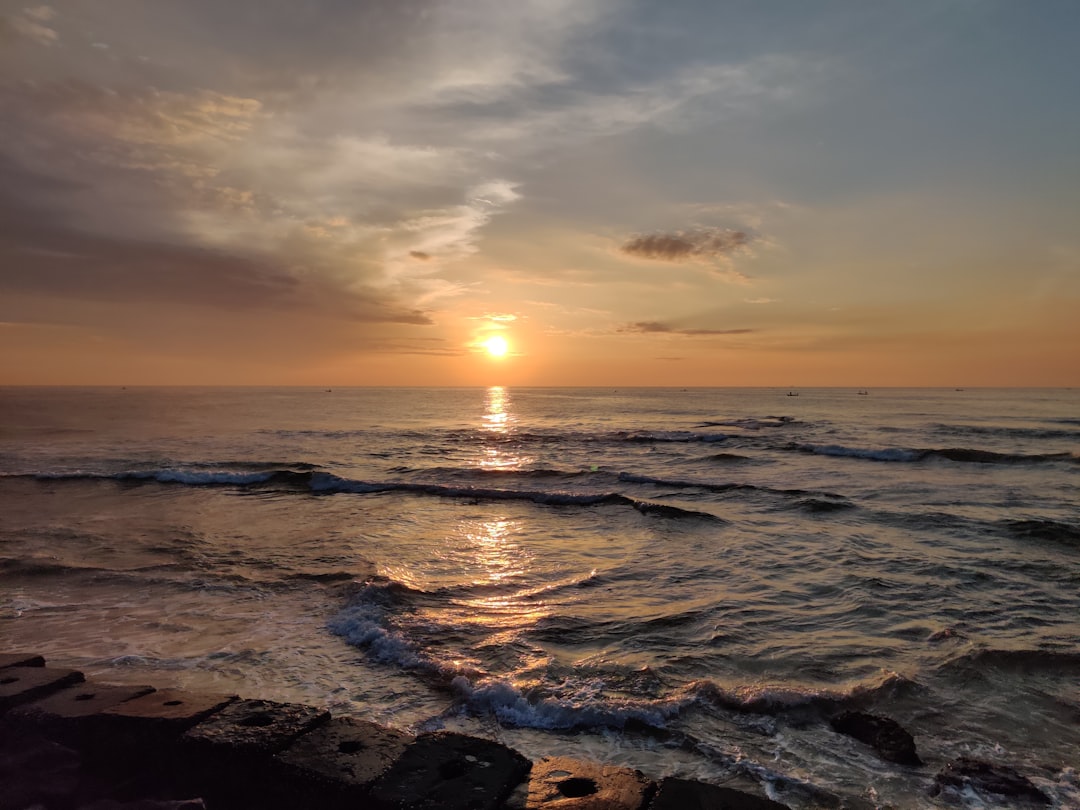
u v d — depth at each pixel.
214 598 8.10
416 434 38.22
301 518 13.91
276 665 5.97
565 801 3.21
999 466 22.06
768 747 4.55
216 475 19.70
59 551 10.57
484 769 3.44
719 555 10.59
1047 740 4.69
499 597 8.27
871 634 6.88
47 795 3.52
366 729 3.87
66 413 60.31
